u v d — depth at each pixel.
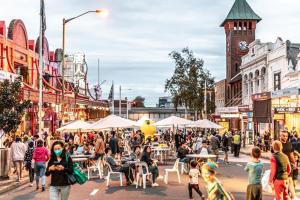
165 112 121.12
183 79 62.88
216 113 70.44
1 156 19.27
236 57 77.75
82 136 37.62
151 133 41.62
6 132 18.98
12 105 18.97
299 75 41.44
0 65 34.19
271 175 11.59
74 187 18.03
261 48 55.03
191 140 36.97
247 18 77.69
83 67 63.53
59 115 41.75
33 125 35.41
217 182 9.18
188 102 63.03
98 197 15.38
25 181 19.33
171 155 36.41
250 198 10.84
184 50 64.44
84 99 53.50
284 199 11.69
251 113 50.03
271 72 50.75
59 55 54.81
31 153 18.34
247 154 38.75
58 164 10.34
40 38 25.59
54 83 50.16
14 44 37.44
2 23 35.00
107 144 30.59
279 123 43.09
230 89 77.00
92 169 23.27
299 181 19.39
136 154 21.42
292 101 38.12
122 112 124.38
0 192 16.17
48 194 16.11
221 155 37.72
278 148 11.76
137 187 17.91
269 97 40.91
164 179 20.20
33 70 42.03
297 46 46.78
